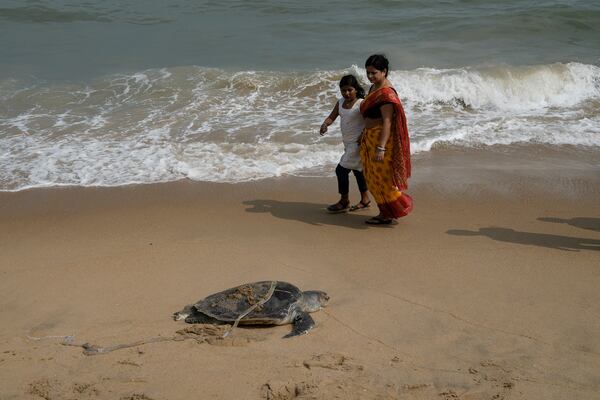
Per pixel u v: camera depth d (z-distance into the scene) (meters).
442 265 5.18
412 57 13.51
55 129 9.23
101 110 10.13
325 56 13.52
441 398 3.28
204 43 14.62
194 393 3.32
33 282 4.90
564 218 6.39
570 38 15.10
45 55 13.37
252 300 4.14
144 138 8.91
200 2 18.45
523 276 4.94
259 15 17.33
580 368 3.58
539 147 8.79
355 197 7.11
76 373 3.53
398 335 4.00
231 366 3.60
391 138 5.77
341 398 3.24
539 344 3.88
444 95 10.93
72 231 6.08
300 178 7.68
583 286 4.74
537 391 3.34
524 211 6.60
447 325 4.14
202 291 4.68
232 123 9.61
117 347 3.81
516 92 11.19
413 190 7.25
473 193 7.13
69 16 16.66
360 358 3.71
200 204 6.83
